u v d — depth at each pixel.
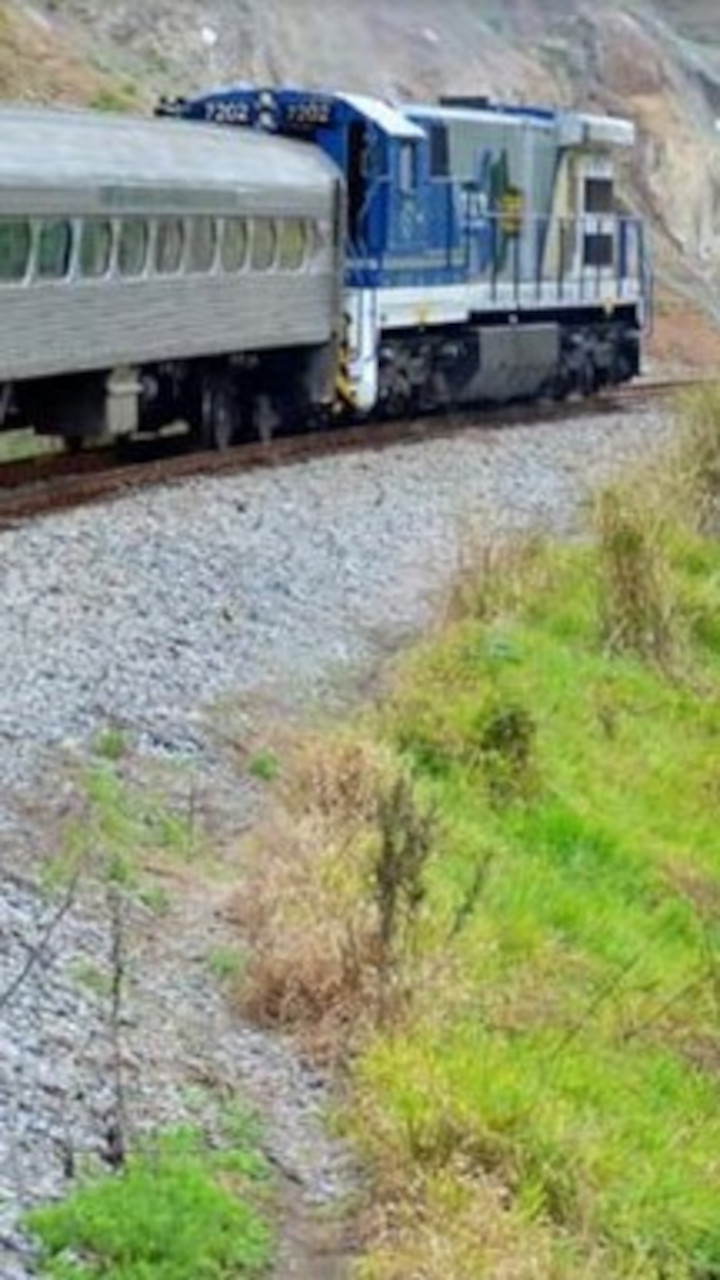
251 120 34.88
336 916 13.89
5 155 25.36
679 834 19.45
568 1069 12.93
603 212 42.81
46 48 50.97
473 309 37.53
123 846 15.10
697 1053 14.23
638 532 25.06
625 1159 11.98
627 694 22.50
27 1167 10.70
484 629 22.39
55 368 26.56
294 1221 10.97
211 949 13.75
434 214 35.97
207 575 23.16
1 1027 11.89
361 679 20.77
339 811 16.19
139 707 18.08
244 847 15.67
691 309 61.94
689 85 73.75
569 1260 10.77
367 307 34.19
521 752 18.64
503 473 32.88
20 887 13.85
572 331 42.03
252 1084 12.22
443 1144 11.55
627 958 15.68
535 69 67.69
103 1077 11.73
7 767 15.91
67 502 25.92
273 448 32.25
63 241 26.48
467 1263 10.51
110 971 13.00
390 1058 12.26
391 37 64.38
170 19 57.34
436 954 13.93
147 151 28.58
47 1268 9.99
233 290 30.52
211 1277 10.30
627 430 38.94
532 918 15.59
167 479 28.52
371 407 35.03
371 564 25.41
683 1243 11.47
